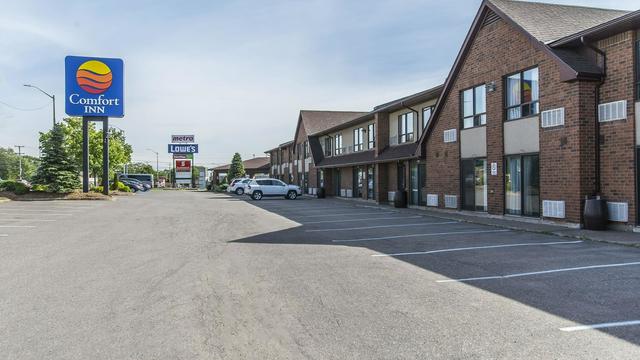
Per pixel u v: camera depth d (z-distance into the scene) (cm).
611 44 1383
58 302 675
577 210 1426
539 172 1585
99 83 3428
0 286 771
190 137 9006
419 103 2542
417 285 768
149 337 531
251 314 616
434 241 1270
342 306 650
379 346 500
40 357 475
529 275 830
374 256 1042
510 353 476
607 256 1000
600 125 1416
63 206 2644
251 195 3906
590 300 665
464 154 2028
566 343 502
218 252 1105
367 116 3081
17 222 1789
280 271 884
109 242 1273
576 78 1395
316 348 496
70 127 4994
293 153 5534
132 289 750
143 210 2430
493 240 1275
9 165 13062
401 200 2570
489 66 1842
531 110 1636
